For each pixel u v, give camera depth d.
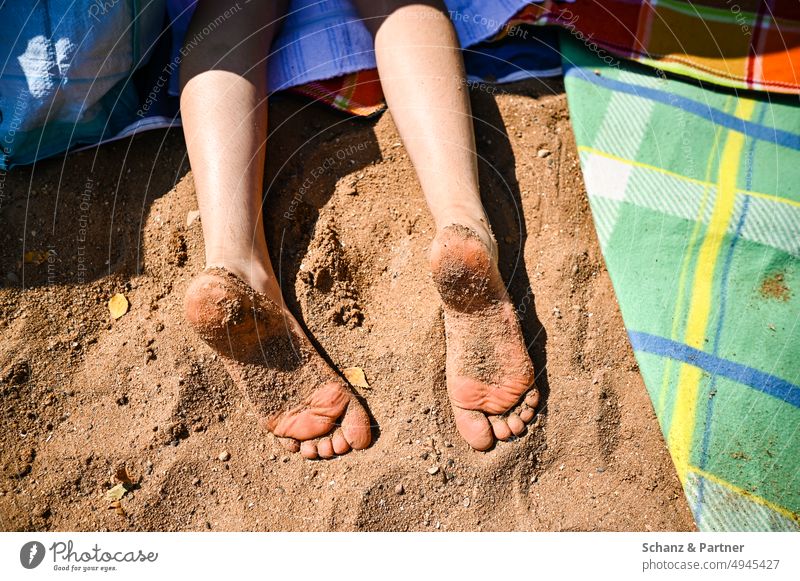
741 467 1.32
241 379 1.34
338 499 1.33
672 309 1.43
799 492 1.30
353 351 1.45
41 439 1.41
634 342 1.42
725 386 1.37
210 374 1.43
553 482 1.36
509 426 1.36
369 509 1.32
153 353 1.45
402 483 1.33
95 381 1.44
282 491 1.35
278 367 1.34
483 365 1.33
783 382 1.36
